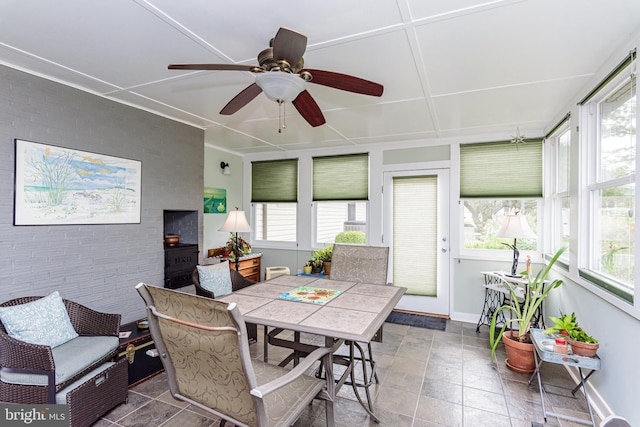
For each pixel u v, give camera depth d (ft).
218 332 3.99
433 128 12.00
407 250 14.26
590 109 8.08
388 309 6.48
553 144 11.36
